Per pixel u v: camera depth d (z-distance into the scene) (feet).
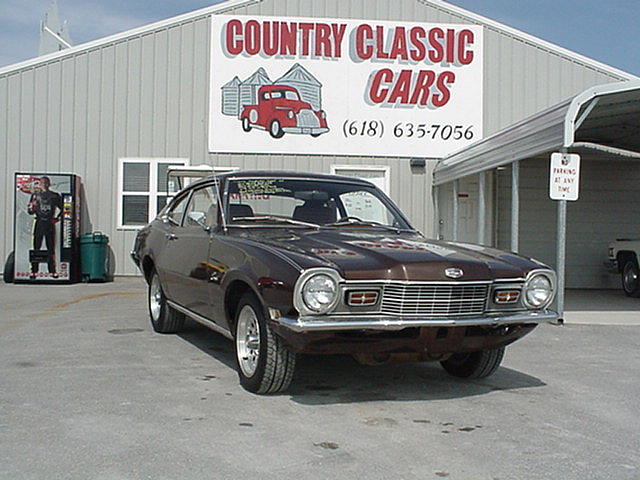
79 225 48.62
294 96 50.34
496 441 14.42
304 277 15.07
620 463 13.23
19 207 46.19
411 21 51.06
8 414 15.72
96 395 17.44
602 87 30.01
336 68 50.62
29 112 49.03
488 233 51.78
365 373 20.44
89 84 49.39
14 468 12.41
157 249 25.38
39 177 46.34
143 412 15.99
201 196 22.66
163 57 49.73
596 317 34.30
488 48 51.55
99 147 49.47
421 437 14.58
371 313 15.58
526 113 51.60
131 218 49.67
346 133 50.70
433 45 51.08
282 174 21.95
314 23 50.39
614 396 18.47
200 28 49.96
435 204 50.90
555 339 27.63
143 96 49.62
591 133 44.96
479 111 51.39
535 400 17.87
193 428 14.85
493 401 17.66
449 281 15.89
